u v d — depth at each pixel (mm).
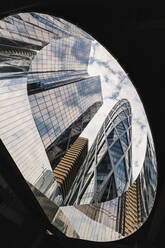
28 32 32438
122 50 5730
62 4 5125
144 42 5344
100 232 19000
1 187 8664
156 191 7004
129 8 5055
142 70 5750
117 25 5441
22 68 37656
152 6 4727
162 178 6664
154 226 7816
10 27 26797
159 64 5453
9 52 29562
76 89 90312
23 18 28344
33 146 34719
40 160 36344
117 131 90750
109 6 5230
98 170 65000
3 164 9531
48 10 5328
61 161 65875
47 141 53844
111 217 28219
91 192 53219
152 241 8086
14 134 28078
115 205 34062
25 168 25969
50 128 56000
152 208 7746
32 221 9656
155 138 6254
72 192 58125
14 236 8328
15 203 9195
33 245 8664
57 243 9711
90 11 5449
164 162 6391
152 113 6023
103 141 83812
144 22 4953
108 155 72312
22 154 27875
